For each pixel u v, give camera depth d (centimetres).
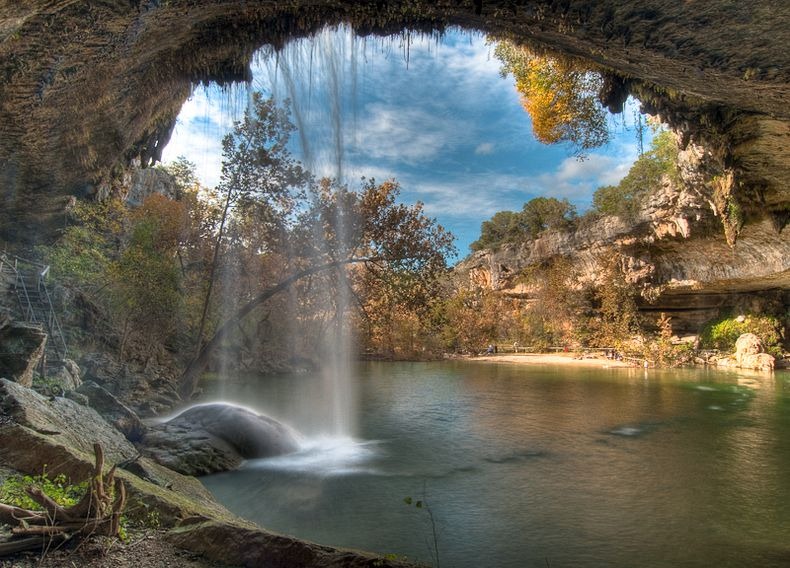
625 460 1216
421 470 1118
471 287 6975
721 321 4541
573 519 838
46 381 1083
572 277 5522
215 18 692
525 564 675
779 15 475
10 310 1520
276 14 696
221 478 1023
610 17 534
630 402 2139
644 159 4072
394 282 2338
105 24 596
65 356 1444
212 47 766
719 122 930
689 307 4875
